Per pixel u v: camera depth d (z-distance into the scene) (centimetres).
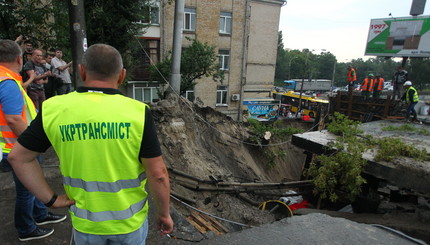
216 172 839
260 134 1378
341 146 747
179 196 620
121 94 151
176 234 334
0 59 236
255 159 1332
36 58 584
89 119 138
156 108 834
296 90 5925
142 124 141
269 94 2802
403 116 1209
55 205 153
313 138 857
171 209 391
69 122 138
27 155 140
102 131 138
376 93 1356
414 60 5453
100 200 143
